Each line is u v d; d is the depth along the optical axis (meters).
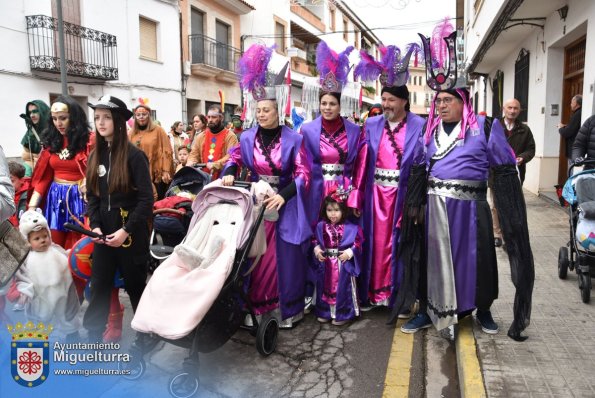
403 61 4.39
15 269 3.00
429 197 3.77
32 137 5.91
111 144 3.51
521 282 3.54
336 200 4.30
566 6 8.49
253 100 4.09
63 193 4.38
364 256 4.57
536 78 10.72
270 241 4.08
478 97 24.27
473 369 3.18
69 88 14.49
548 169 10.04
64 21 13.91
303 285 4.29
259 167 4.13
